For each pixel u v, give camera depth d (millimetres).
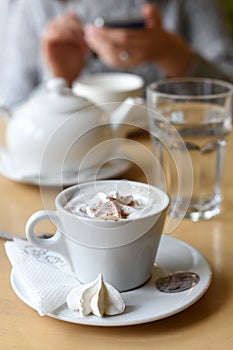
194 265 535
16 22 1527
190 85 754
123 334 465
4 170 780
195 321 479
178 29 1456
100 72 1416
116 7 1440
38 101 786
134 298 490
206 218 654
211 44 1448
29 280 490
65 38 1328
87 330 470
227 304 501
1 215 668
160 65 1280
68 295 474
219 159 715
